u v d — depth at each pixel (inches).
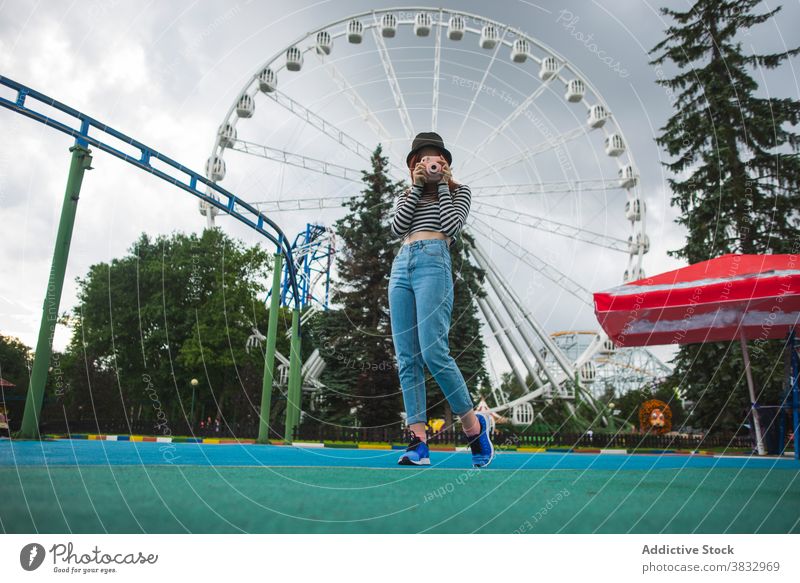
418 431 100.7
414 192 103.5
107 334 952.9
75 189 225.0
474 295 786.2
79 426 568.4
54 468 64.0
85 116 237.5
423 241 101.5
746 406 529.7
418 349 103.7
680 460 176.9
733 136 554.3
